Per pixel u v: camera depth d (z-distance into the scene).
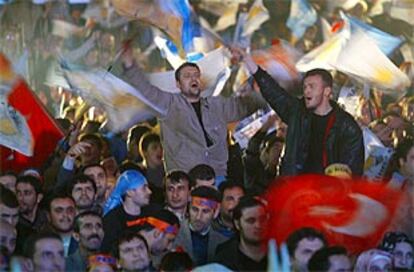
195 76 21.91
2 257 16.91
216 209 18.52
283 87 23.19
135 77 22.31
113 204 18.42
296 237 16.41
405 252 17.38
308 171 20.44
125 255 16.77
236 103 22.11
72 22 25.89
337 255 16.19
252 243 17.55
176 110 21.89
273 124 22.53
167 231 17.64
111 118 22.58
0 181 19.42
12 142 21.44
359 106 23.50
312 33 26.83
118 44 26.08
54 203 18.08
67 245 18.09
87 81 22.70
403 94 23.52
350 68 22.97
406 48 24.53
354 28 23.02
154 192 19.98
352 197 18.67
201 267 16.81
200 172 19.36
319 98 20.56
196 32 24.38
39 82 24.88
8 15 25.27
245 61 21.14
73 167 20.84
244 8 27.72
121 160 22.47
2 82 21.59
